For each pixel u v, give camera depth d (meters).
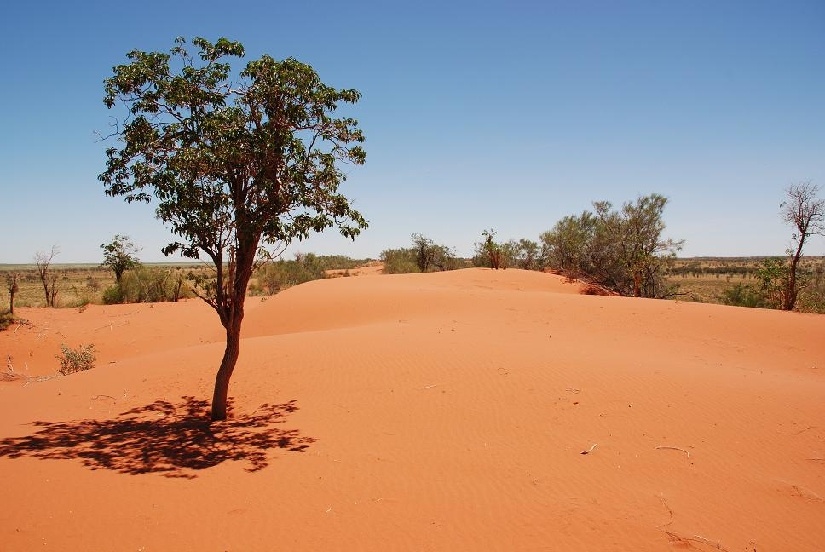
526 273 38.78
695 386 10.23
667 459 7.30
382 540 5.26
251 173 8.03
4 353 21.00
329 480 6.69
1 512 5.58
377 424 8.81
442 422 8.77
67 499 5.95
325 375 11.55
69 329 25.28
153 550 4.95
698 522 5.70
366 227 8.79
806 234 23.91
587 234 39.56
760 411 9.04
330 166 8.43
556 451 7.57
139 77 7.50
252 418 9.35
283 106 8.05
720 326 17.11
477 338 14.81
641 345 15.05
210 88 7.99
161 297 38.03
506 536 5.37
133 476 6.71
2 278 71.25
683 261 139.38
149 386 11.57
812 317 18.14
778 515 5.93
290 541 5.20
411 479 6.73
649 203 35.06
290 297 25.69
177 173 7.73
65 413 9.80
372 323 20.00
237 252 9.02
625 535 5.39
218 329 25.06
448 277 36.38
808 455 7.49
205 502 6.00
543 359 11.99
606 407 9.17
